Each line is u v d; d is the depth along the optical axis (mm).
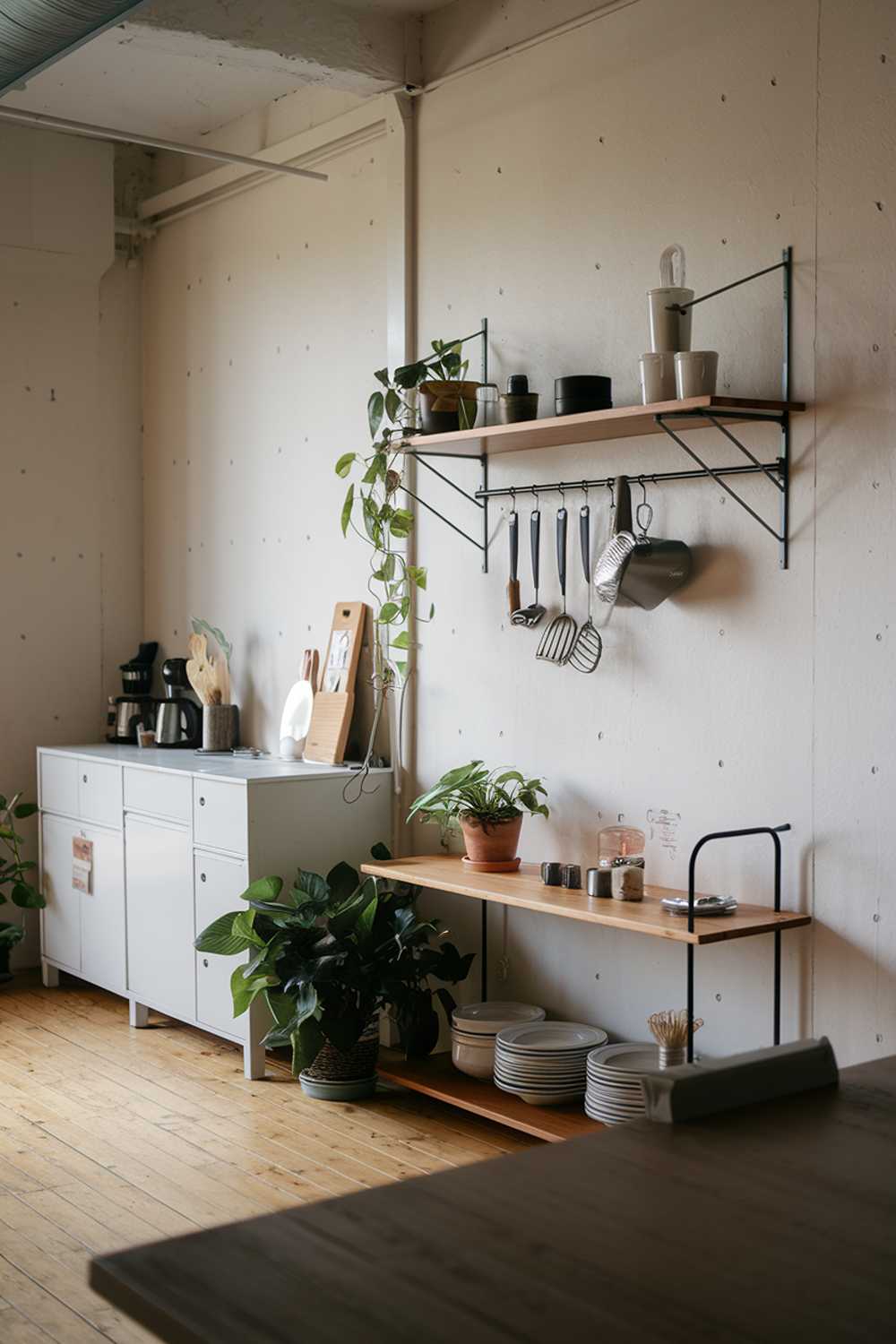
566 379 3684
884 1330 1023
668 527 3730
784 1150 1404
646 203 3770
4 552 5844
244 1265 1125
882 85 3178
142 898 4953
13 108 5371
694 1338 1008
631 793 3855
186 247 5855
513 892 3691
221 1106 4156
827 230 3307
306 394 5172
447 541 4492
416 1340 1002
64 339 5957
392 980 4094
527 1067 3740
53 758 5543
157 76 5008
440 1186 1297
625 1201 1263
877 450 3201
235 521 5609
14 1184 3533
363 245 4852
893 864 3174
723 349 3553
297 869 4492
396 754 4699
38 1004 5391
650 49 3740
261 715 5473
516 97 4172
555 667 4102
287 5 4223
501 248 4246
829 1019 3312
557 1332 1014
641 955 3840
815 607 3346
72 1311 2846
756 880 3492
